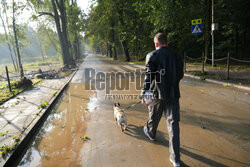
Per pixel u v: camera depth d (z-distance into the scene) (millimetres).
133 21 21719
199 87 7191
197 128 3729
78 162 2848
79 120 4746
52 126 4512
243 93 5883
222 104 5047
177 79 2502
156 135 3559
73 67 21594
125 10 21500
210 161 2639
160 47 2564
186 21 15633
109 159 2854
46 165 2867
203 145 3080
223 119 4074
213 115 4340
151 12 13125
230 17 15391
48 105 5992
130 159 2816
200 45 19969
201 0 14547
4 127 4242
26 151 3416
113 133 3791
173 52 2527
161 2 11727
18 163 3055
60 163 2879
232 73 9250
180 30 17062
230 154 2781
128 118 4578
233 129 3582
